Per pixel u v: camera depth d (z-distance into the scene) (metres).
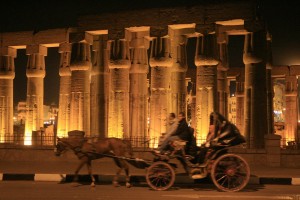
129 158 13.07
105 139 13.58
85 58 25.66
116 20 24.48
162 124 23.52
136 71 25.88
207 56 22.56
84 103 25.73
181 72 26.45
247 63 22.52
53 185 13.80
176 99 26.50
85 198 11.10
